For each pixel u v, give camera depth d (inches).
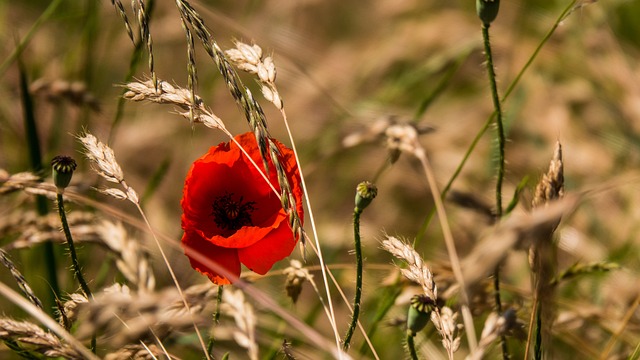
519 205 56.9
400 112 74.7
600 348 61.9
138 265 56.0
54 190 55.7
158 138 72.2
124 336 52.2
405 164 72.0
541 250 51.5
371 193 52.7
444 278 57.4
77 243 57.4
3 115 69.7
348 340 53.8
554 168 52.8
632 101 79.1
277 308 52.7
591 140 76.2
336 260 68.8
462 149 74.6
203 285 55.1
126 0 79.1
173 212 71.1
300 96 77.9
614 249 68.2
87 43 69.6
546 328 52.7
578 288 63.7
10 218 57.3
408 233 71.2
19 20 80.7
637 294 61.9
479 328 64.9
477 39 75.5
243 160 54.0
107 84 75.5
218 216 53.8
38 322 60.5
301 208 52.8
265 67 54.1
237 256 53.2
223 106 78.1
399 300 57.8
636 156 74.0
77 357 52.1
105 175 53.6
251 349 54.3
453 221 70.0
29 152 61.9
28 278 62.9
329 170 74.8
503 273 63.3
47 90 64.7
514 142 76.8
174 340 58.7
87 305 52.3
